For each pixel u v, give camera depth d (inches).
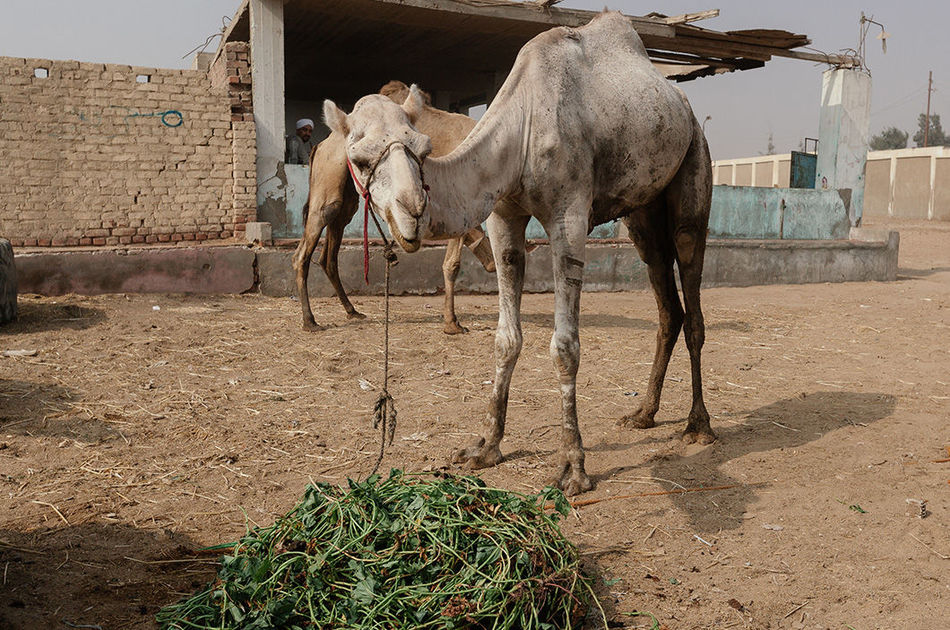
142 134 423.8
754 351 307.9
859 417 217.0
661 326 203.8
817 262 566.3
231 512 153.4
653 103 172.6
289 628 103.6
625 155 169.5
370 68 682.8
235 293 414.3
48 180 408.8
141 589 123.0
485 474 171.9
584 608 113.5
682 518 152.2
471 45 573.3
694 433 194.4
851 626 117.3
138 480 167.9
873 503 159.8
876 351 310.7
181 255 401.4
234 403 224.4
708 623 117.3
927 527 148.9
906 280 597.6
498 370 175.6
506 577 107.8
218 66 508.1
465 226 148.3
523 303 423.2
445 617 101.3
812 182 652.7
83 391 229.9
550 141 155.8
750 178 1508.4
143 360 268.1
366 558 110.8
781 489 166.6
